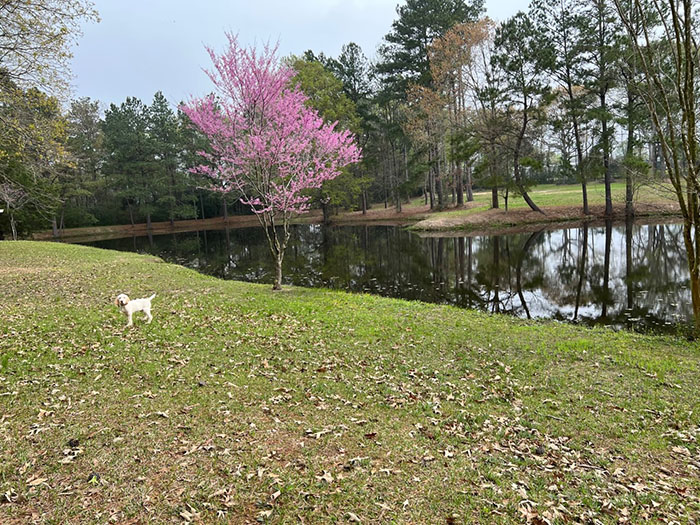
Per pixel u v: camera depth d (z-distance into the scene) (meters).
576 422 4.85
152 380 5.71
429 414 5.01
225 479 3.66
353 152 13.98
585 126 28.06
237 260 24.12
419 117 37.50
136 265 18.05
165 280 14.44
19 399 5.00
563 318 10.94
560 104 29.14
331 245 28.88
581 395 5.55
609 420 4.89
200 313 9.57
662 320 10.34
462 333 8.34
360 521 3.21
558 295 13.49
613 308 11.68
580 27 25.95
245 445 4.20
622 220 28.88
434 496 3.51
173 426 4.52
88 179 51.16
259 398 5.29
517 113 30.28
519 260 19.59
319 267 20.55
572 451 4.27
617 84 25.16
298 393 5.49
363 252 24.86
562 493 3.58
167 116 53.31
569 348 7.44
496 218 31.73
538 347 7.50
